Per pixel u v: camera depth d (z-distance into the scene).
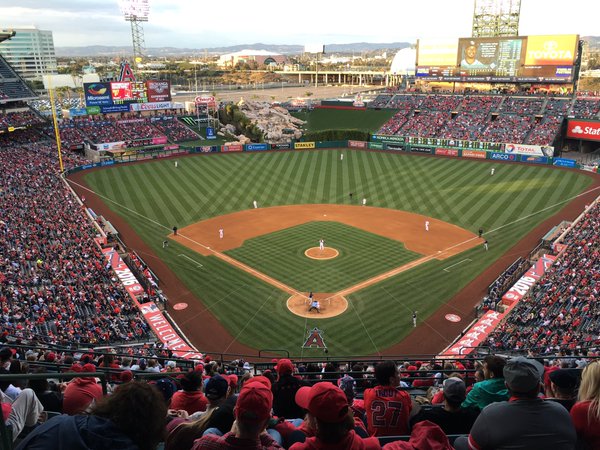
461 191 68.38
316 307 37.56
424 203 64.25
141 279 41.84
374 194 68.88
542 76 95.38
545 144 84.06
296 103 128.75
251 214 60.97
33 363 15.04
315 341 33.94
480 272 44.03
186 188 71.88
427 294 40.31
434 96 109.69
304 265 45.81
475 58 102.06
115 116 107.19
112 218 59.03
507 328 32.47
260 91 196.62
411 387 15.41
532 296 36.69
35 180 67.38
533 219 56.69
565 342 27.53
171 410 8.40
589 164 78.88
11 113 89.62
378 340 34.03
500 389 8.05
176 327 35.88
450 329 35.34
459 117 99.75
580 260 40.41
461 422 7.20
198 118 110.19
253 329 35.59
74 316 32.78
